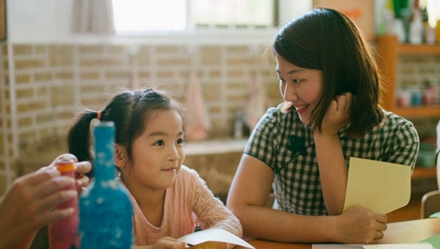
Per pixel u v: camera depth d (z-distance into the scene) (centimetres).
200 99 329
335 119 133
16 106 270
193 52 332
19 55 271
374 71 137
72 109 303
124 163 119
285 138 150
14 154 270
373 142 146
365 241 123
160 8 327
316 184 150
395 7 328
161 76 326
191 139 325
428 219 144
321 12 134
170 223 126
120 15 318
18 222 81
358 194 132
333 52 129
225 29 343
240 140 331
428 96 333
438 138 164
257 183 147
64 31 300
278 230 132
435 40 332
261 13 352
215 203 131
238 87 346
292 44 128
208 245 112
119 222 76
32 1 279
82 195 78
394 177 132
